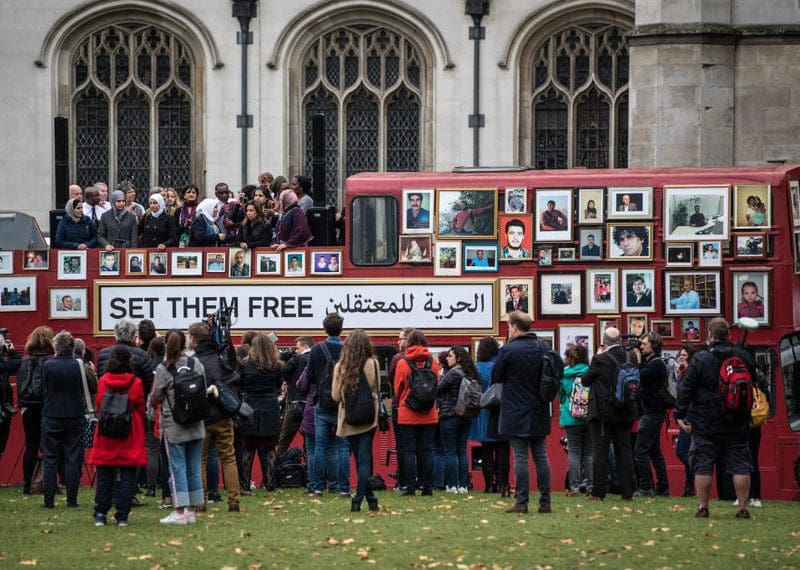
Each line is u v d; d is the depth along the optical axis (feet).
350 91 142.51
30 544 58.59
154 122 143.54
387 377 82.74
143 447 63.72
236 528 62.39
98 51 143.54
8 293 85.92
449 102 140.97
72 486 70.64
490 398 73.10
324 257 83.66
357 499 67.00
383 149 142.61
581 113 140.87
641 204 81.10
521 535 60.18
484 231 82.38
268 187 93.61
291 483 80.84
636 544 58.08
